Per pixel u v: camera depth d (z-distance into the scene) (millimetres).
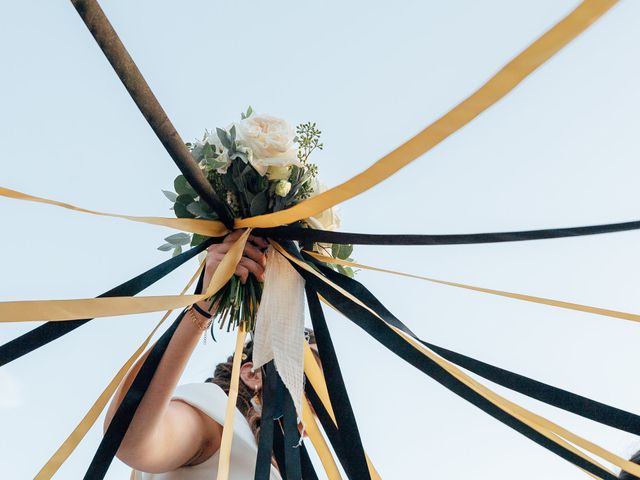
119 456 1795
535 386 1687
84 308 1301
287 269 1873
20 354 1463
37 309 1263
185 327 1813
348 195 1573
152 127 1396
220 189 1935
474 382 1738
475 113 1226
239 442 2014
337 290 1824
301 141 2051
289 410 1874
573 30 1110
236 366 1797
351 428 1642
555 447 1805
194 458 1998
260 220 1839
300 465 1819
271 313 1802
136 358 1712
